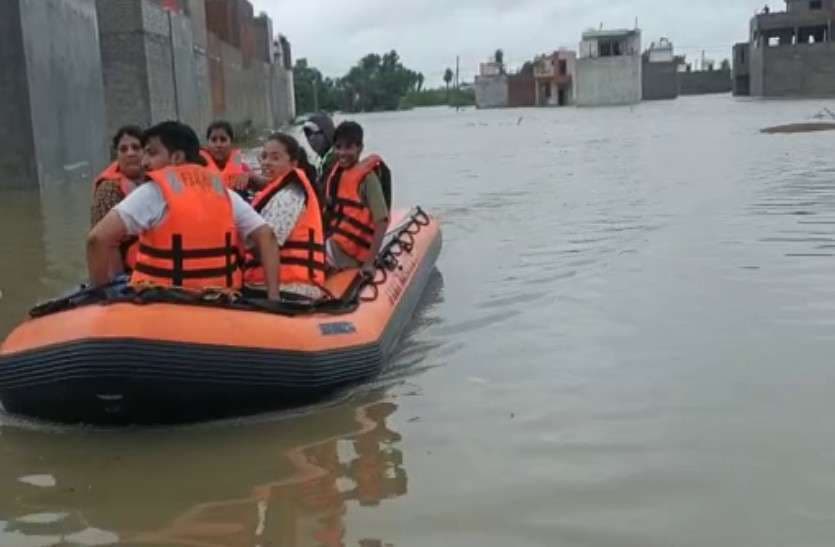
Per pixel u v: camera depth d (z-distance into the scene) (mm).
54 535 3818
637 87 90500
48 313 5145
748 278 7906
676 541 3658
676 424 4812
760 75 81500
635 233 10461
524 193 15273
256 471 4410
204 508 4039
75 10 19203
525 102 109250
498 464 4410
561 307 7230
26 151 16156
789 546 3600
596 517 3865
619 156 22938
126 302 4863
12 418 5152
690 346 6086
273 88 65375
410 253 7895
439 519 3887
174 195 5039
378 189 6867
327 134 7613
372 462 4480
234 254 5297
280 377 5000
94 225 5895
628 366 5742
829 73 78312
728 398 5145
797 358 5766
